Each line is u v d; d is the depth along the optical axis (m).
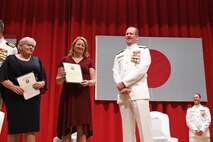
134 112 2.70
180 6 5.71
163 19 5.61
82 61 2.81
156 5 5.64
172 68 5.35
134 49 2.88
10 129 2.35
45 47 5.40
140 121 2.62
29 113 2.40
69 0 5.67
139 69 2.72
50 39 5.48
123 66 2.85
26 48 2.48
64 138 2.68
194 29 5.60
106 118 5.19
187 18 5.70
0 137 4.88
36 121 2.42
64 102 2.69
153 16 5.59
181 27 5.62
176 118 5.23
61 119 2.68
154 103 5.28
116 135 5.15
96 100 5.18
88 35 5.50
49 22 5.56
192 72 5.36
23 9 5.57
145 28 5.48
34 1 5.59
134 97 2.67
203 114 4.80
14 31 5.45
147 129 2.61
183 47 5.44
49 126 5.01
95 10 5.57
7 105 2.40
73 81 2.62
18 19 5.51
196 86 5.31
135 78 2.70
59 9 5.62
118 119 5.21
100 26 5.54
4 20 5.49
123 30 5.46
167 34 5.53
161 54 5.38
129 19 5.56
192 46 5.46
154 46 5.40
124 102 2.76
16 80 2.42
